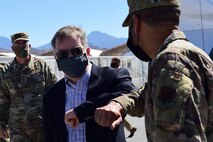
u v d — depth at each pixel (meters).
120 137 2.76
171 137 1.38
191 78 1.43
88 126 2.73
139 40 1.73
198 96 1.41
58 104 2.88
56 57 2.90
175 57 1.45
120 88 2.74
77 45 2.84
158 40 1.65
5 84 4.71
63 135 2.81
